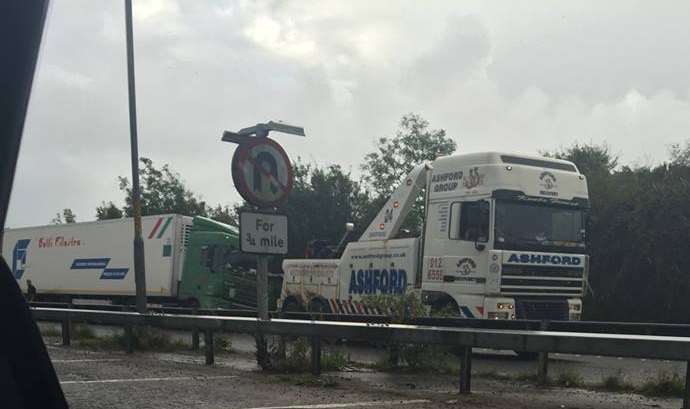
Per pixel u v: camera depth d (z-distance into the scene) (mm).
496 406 6840
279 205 9070
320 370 8984
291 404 6781
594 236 22438
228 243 25141
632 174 24062
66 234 31531
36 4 2043
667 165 23469
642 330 10312
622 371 9609
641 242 21266
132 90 18234
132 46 18297
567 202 13469
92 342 13164
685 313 20812
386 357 10062
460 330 7781
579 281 13453
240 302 25219
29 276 33156
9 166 2045
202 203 53375
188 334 14539
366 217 34875
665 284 20953
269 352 9523
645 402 7199
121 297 28828
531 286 12812
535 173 13133
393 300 11844
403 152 37188
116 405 6629
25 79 2037
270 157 9000
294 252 35281
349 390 7797
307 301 17078
